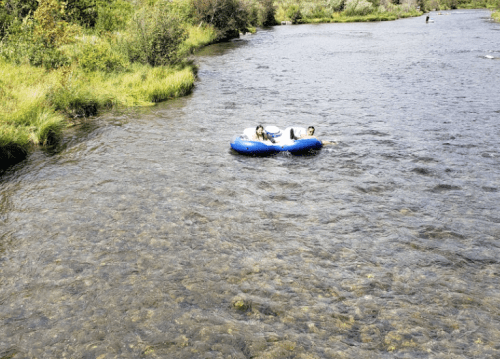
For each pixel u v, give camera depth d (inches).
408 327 183.6
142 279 215.3
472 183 324.5
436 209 287.7
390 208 289.3
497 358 167.6
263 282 213.2
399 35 1376.7
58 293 205.3
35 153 387.5
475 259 232.5
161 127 465.4
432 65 816.3
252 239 252.4
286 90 635.5
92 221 271.3
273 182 330.0
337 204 295.6
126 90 580.7
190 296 203.0
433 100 561.9
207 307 195.8
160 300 200.2
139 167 357.7
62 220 272.1
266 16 1867.6
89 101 513.7
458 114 497.7
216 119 493.7
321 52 1023.6
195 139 426.6
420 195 307.3
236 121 485.1
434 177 335.6
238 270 222.8
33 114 429.1
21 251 238.5
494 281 214.4
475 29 1502.2
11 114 413.4
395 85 656.4
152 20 730.2
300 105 548.4
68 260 230.7
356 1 2213.3
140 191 314.2
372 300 200.2
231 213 283.1
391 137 425.4
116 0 1030.4
